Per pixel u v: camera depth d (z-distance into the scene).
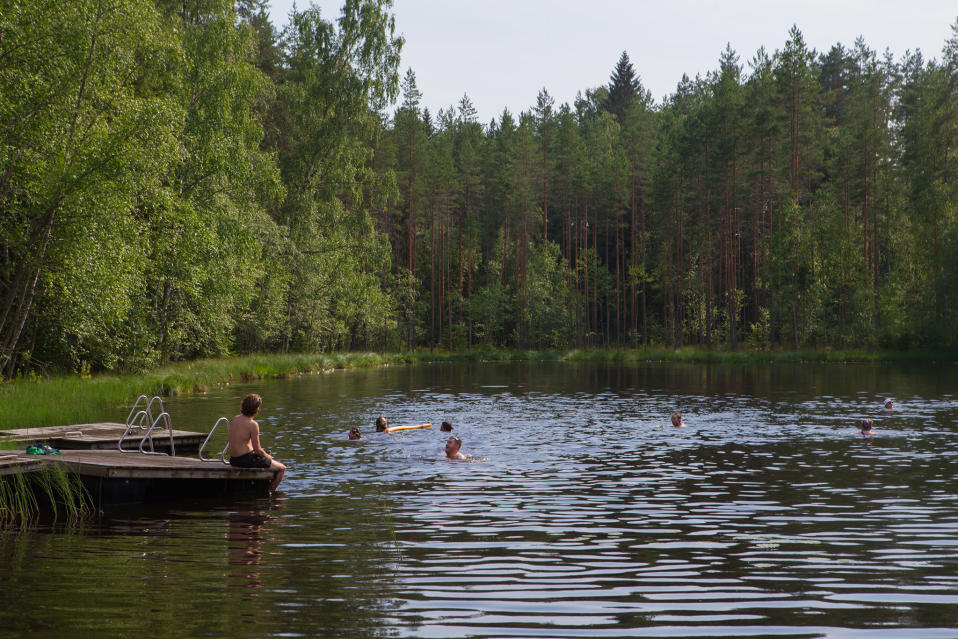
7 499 10.49
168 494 11.47
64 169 24.27
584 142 92.62
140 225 28.94
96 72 25.77
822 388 32.81
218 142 34.69
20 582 7.28
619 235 94.00
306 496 11.53
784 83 66.94
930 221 66.38
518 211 84.06
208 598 6.78
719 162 70.31
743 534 9.20
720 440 17.45
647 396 29.33
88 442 14.85
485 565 7.87
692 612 6.45
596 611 6.47
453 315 91.31
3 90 24.27
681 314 80.38
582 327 86.31
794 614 6.40
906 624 6.16
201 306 35.78
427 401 27.11
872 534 9.18
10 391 21.75
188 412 22.53
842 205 73.38
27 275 26.19
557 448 16.25
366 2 52.66
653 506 10.73
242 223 36.91
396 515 10.21
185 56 33.69
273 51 62.19
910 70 83.12
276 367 43.69
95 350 32.06
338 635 5.89
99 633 5.90
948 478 12.84
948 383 35.34
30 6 24.64
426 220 87.81
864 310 65.00
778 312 70.88
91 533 9.38
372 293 57.47
